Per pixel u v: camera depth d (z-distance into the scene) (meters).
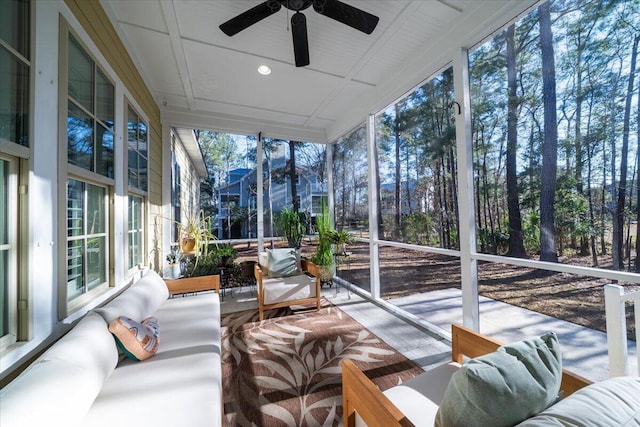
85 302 1.81
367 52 2.84
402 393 1.24
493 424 0.76
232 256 4.18
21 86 1.26
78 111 1.76
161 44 2.63
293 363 2.18
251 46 2.69
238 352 2.36
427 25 2.46
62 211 1.52
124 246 2.44
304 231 4.96
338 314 3.22
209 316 2.19
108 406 1.14
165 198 3.92
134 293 1.97
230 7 2.19
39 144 1.34
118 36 2.33
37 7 1.33
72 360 1.07
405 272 3.19
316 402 1.73
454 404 0.81
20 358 1.20
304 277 3.50
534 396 0.79
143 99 3.07
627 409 0.68
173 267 4.00
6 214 1.22
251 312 3.32
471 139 2.33
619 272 1.41
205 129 4.27
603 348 1.53
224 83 3.38
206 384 1.31
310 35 2.57
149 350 1.53
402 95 3.15
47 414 0.85
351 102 4.03
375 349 2.38
